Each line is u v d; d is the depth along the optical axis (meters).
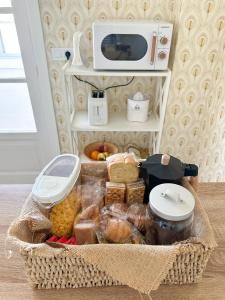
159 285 0.55
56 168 0.70
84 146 2.00
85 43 1.61
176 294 0.56
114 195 0.70
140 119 1.72
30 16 1.50
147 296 0.55
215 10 1.30
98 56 1.38
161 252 0.51
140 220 0.64
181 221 0.55
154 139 1.86
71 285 0.56
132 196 0.70
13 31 1.68
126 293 0.56
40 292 0.56
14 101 2.09
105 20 1.50
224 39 1.39
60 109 1.87
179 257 0.53
